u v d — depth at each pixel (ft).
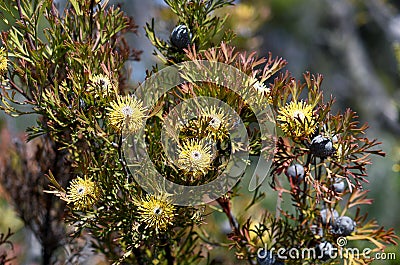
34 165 3.59
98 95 2.80
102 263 3.61
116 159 2.84
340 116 2.77
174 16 4.08
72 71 2.84
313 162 2.88
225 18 3.02
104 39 3.01
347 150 2.79
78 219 2.84
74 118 2.88
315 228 3.00
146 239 2.82
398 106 7.88
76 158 3.00
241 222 3.18
